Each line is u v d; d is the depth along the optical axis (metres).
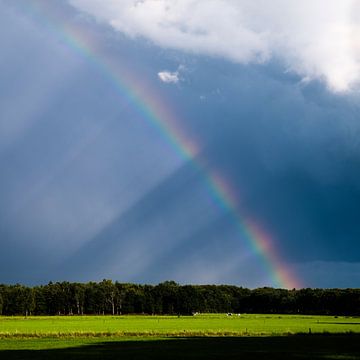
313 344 61.84
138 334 77.50
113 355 50.25
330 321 144.25
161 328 102.44
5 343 61.53
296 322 136.75
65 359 46.66
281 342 64.56
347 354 51.50
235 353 52.28
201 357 48.94
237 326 111.75
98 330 92.94
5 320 150.25
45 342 63.12
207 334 79.44
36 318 171.62
